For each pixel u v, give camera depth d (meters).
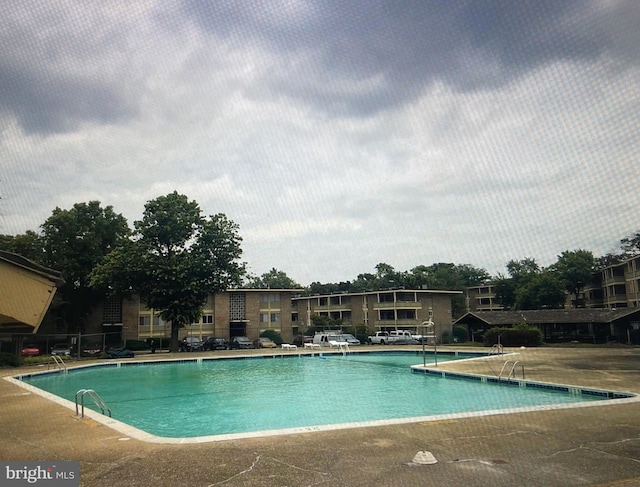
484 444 7.54
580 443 7.56
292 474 6.08
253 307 55.94
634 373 18.61
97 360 31.53
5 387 16.77
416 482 5.74
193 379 23.25
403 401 15.36
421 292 62.62
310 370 27.02
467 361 25.39
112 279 39.03
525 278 66.38
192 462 6.65
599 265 63.09
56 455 7.11
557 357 26.89
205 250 40.62
